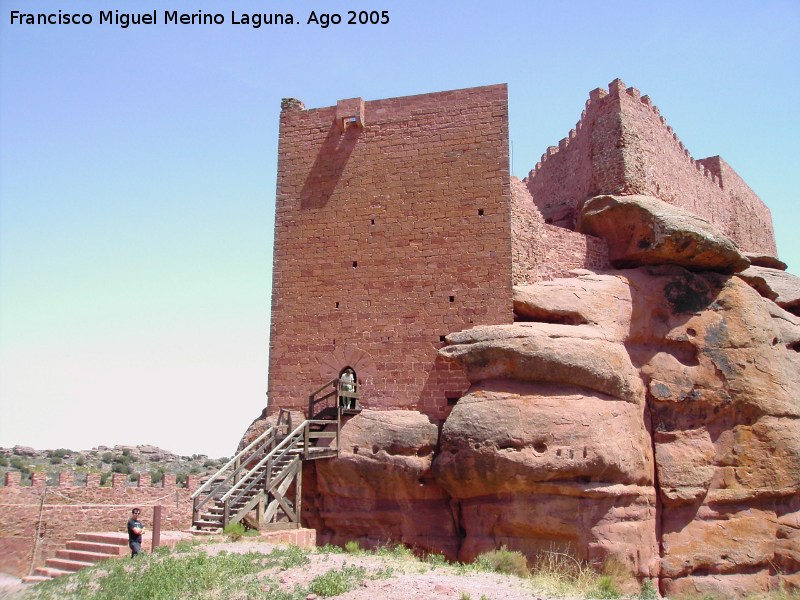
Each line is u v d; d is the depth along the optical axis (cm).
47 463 5881
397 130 2548
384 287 2430
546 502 1975
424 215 2448
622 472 2022
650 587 1770
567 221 3092
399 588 1287
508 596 1289
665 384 2300
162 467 6456
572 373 2075
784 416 2314
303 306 2492
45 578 1783
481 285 2341
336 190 2558
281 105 2725
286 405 2427
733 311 2420
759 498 2225
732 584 2106
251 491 2139
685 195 3172
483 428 2003
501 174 2405
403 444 2181
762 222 4000
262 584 1344
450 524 2156
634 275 2491
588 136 3003
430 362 2331
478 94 2494
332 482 2256
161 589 1320
